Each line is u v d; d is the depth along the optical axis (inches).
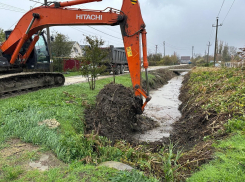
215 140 179.5
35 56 377.4
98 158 158.1
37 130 180.5
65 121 213.9
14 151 153.9
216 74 538.6
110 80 581.9
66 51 1053.2
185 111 370.9
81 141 172.6
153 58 2444.6
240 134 171.9
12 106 232.4
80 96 329.1
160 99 532.1
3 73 333.7
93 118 256.2
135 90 260.5
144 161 152.9
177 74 1594.5
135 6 244.1
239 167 126.6
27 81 344.5
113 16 251.9
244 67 462.6
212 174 124.9
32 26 297.6
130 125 275.1
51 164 140.9
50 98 291.6
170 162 143.6
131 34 248.2
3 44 329.7
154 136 266.4
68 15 272.7
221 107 255.4
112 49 734.5
